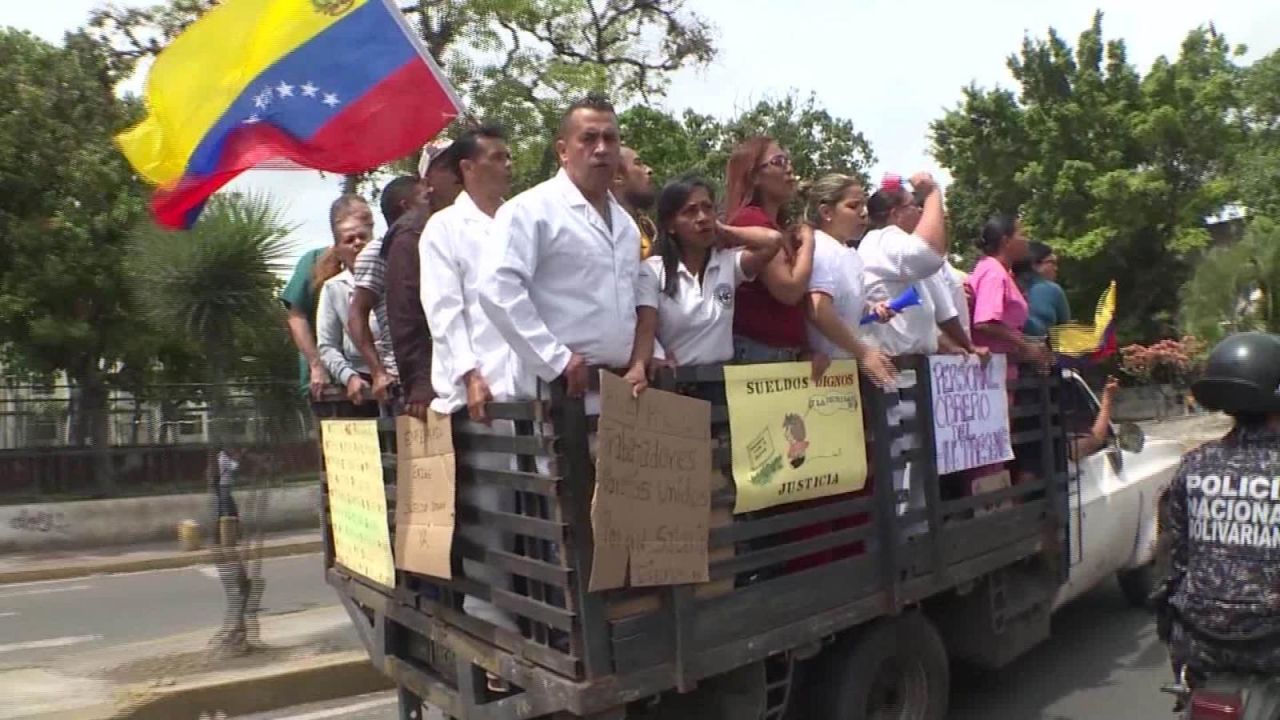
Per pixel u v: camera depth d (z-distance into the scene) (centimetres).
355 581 449
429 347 395
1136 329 2630
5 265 1512
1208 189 2541
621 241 352
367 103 571
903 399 412
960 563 437
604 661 297
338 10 567
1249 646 297
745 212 411
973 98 2750
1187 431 2227
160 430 1497
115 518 1405
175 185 567
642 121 2069
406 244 404
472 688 356
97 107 1585
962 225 2884
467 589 349
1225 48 3025
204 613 962
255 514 728
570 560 295
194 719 584
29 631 908
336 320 538
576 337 339
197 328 800
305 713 597
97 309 1549
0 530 1334
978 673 580
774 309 408
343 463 452
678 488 313
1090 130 2645
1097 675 573
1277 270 2102
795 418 356
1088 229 2617
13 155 1494
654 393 306
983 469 470
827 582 369
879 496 393
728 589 336
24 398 1420
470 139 390
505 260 320
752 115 2909
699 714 350
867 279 467
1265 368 296
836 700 398
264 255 795
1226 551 301
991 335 534
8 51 1556
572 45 1802
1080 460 599
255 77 559
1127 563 652
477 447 337
